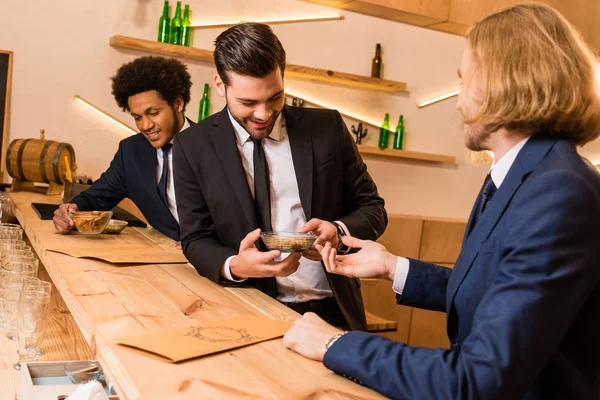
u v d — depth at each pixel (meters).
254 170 2.16
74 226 2.56
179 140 2.20
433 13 4.58
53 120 3.88
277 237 1.79
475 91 1.23
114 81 2.87
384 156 4.87
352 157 2.30
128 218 3.12
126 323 1.45
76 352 1.77
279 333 1.42
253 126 2.05
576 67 1.15
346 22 4.58
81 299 1.62
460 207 5.24
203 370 1.19
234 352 1.30
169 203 2.96
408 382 1.10
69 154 3.71
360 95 4.72
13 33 3.74
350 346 1.20
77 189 3.29
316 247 1.81
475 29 1.25
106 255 2.15
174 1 4.09
